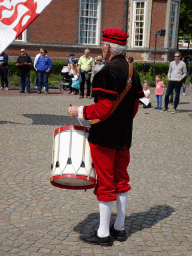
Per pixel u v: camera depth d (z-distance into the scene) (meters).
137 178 4.65
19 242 2.92
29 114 8.88
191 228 3.26
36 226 3.22
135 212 3.59
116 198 2.86
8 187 4.16
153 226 3.28
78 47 21.61
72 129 2.82
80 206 3.70
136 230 3.20
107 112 2.63
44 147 5.98
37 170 4.81
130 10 22.89
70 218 3.41
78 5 21.28
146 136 7.12
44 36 20.45
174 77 9.88
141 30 23.08
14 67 18.16
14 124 7.65
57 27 20.80
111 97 2.59
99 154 2.75
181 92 16.34
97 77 2.64
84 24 21.84
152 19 22.80
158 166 5.21
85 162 2.77
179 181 4.59
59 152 2.81
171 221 3.39
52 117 8.62
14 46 19.56
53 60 20.83
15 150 5.74
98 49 22.30
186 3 29.78
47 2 6.10
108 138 2.71
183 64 9.77
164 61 23.56
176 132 7.59
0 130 7.05
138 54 23.14
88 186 3.01
